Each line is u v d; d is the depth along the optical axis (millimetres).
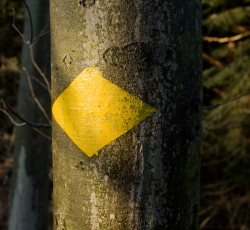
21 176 2822
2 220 4609
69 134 746
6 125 5492
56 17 758
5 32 5367
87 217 722
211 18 5305
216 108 4773
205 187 5332
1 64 5742
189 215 764
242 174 4777
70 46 723
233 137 4773
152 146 688
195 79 754
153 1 668
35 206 2887
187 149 739
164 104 689
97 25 681
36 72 2615
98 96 693
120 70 677
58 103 772
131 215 692
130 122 683
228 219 5105
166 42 683
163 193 702
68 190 758
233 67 4891
